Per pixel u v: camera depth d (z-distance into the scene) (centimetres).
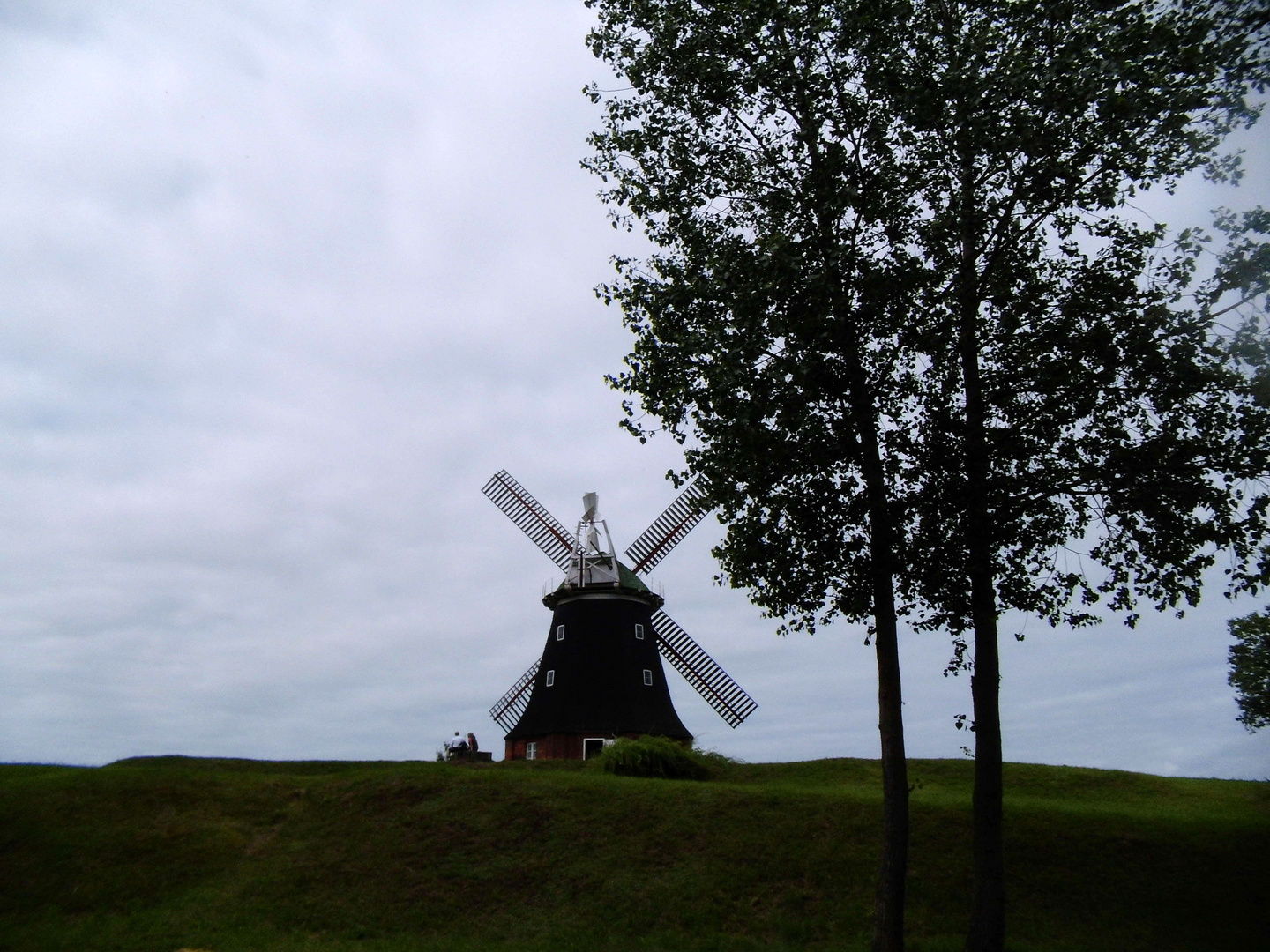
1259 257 1658
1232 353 1703
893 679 1803
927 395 1816
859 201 1753
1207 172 1750
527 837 2498
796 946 1995
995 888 1756
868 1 1741
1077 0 1758
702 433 1894
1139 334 1705
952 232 1786
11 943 2000
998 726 1820
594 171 2033
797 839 2423
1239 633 2828
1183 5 1706
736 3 1841
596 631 4216
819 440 1777
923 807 2583
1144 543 1775
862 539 1873
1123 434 1747
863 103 1828
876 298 1738
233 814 2675
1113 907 2108
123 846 2445
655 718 4103
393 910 2198
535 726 4106
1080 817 2512
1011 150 1717
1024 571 1875
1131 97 1664
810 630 1978
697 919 2119
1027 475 1747
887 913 1700
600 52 2006
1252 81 1658
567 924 2127
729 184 1959
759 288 1716
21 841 2441
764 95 1897
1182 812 2805
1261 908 2083
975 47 1773
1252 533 1711
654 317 1880
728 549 1944
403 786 2812
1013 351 1788
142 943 2006
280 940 2041
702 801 2650
